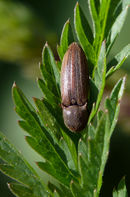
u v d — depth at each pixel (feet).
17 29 0.36
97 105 0.25
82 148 0.25
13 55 0.36
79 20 0.25
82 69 0.26
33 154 0.42
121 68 0.35
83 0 0.45
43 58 0.26
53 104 0.26
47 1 0.45
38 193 0.25
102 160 0.23
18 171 0.25
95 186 0.24
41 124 0.25
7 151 0.25
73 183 0.24
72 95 0.26
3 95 0.47
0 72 0.47
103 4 0.25
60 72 0.26
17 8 0.37
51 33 0.37
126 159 0.39
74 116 0.26
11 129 0.45
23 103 0.25
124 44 0.40
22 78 0.46
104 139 0.23
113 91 0.24
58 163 0.25
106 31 0.26
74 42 0.26
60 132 0.25
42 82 0.26
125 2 0.25
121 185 0.24
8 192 0.40
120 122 0.35
